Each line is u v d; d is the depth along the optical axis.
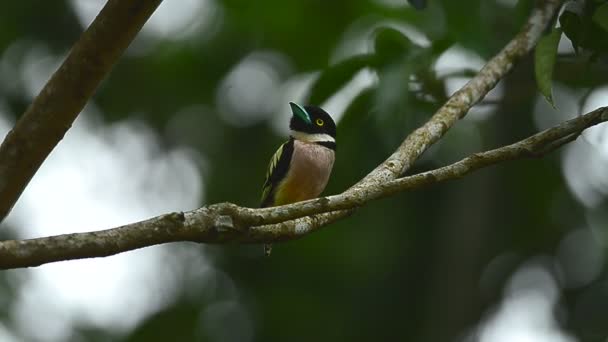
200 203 14.59
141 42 15.70
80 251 3.92
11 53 14.45
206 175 14.75
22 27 14.41
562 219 14.30
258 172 14.41
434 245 14.64
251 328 14.49
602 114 4.89
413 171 12.73
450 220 14.38
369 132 10.49
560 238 14.41
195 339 14.25
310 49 14.11
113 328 13.91
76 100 4.41
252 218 4.38
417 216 14.93
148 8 4.28
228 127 14.88
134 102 15.30
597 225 14.05
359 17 13.45
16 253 3.80
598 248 14.16
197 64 15.20
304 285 14.72
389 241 14.73
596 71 7.65
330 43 13.87
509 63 6.62
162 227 4.12
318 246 14.56
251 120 14.78
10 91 14.38
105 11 4.29
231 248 14.80
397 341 14.59
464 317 13.84
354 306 14.72
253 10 13.92
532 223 14.59
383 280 14.72
